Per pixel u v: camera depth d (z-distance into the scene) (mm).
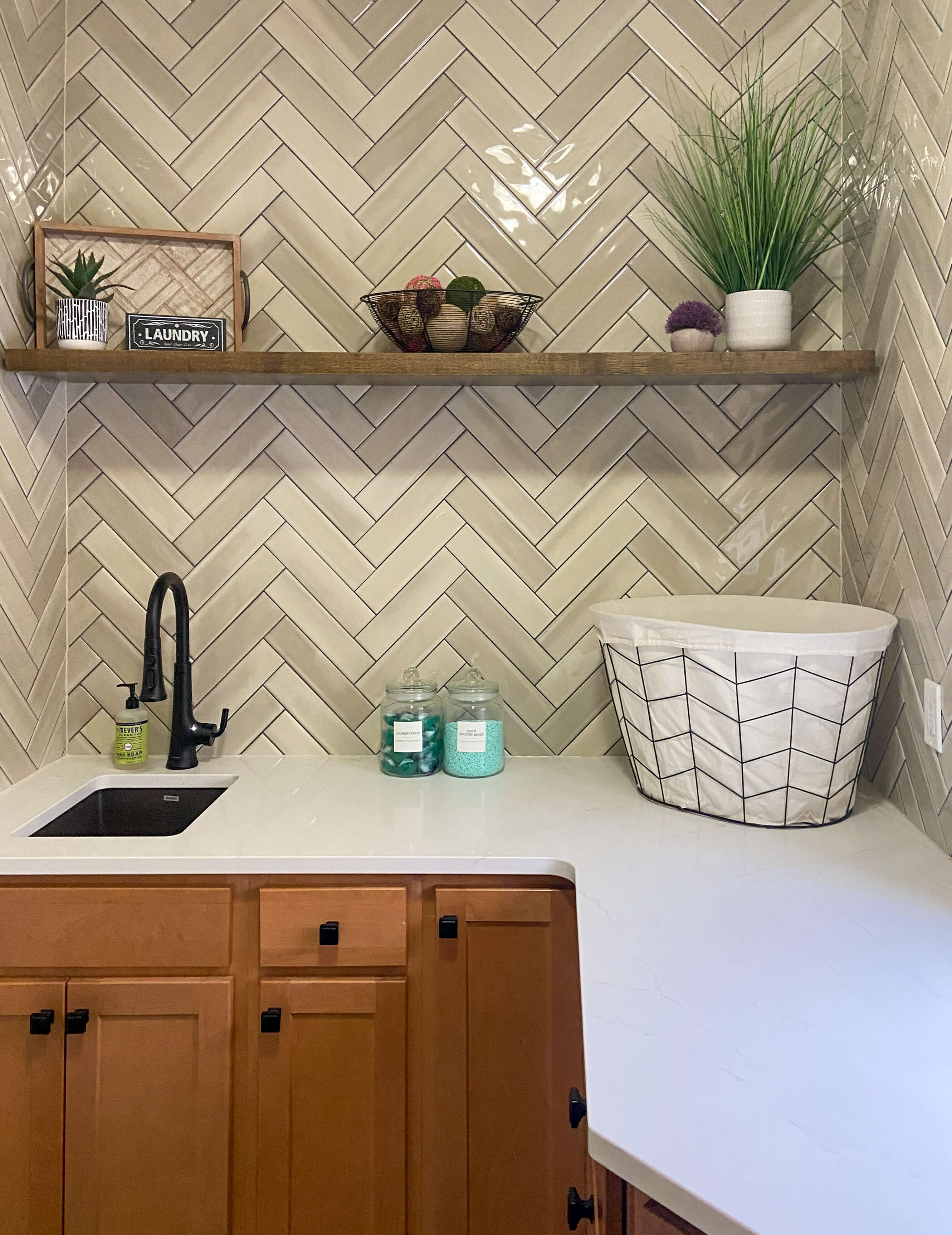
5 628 1804
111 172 2031
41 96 1924
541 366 1807
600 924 1227
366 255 2041
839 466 2045
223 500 2061
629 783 1899
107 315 1887
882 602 1783
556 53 2018
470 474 2061
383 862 1490
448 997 1511
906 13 1622
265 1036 1513
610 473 2061
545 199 2031
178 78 2023
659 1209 782
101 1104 1512
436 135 2029
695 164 2010
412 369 1803
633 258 2035
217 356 1804
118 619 2068
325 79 2025
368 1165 1513
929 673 1559
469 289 1816
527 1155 1510
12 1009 1509
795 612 1938
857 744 1619
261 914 1508
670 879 1394
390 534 2064
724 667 1604
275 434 2057
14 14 1810
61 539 2033
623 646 1740
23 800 1750
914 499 1612
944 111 1477
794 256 1872
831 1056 915
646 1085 865
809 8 1990
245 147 2031
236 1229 1522
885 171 1738
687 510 2061
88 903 1507
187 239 1952
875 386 1806
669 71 2016
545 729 2078
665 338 2043
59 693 2037
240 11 2018
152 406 2051
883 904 1295
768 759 1604
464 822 1655
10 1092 1514
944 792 1510
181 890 1509
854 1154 767
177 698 1966
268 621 2072
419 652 2074
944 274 1483
